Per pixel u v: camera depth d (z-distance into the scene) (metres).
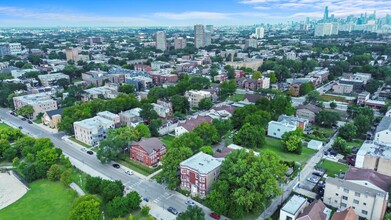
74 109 172.50
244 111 163.62
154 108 188.50
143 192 103.81
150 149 122.75
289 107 176.25
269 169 90.81
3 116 195.50
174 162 104.62
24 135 154.88
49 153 120.00
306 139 148.38
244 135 137.25
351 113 175.12
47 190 106.38
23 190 106.75
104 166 124.25
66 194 103.50
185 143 121.94
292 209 83.56
